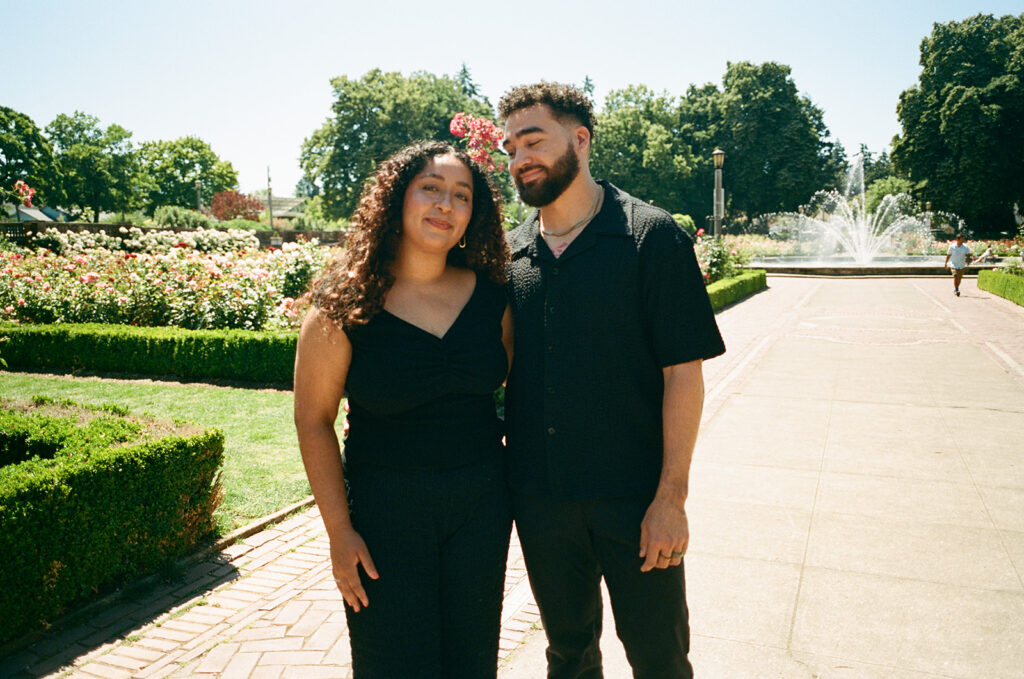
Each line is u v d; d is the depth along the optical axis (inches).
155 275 424.5
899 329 480.1
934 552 137.5
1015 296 633.0
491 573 67.7
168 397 309.0
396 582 63.7
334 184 1918.1
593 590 75.5
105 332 373.7
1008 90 1598.2
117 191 2439.7
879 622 112.1
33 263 494.0
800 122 1985.7
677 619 69.3
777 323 532.7
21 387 335.0
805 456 204.1
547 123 67.9
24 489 117.4
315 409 65.9
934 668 99.0
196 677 103.1
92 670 107.3
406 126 1889.8
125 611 127.5
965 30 1681.8
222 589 135.8
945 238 1681.8
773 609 117.3
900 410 257.0
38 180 2206.0
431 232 66.1
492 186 73.3
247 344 343.9
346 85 1916.8
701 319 66.2
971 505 161.8
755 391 297.1
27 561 117.2
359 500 65.6
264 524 166.2
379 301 64.5
